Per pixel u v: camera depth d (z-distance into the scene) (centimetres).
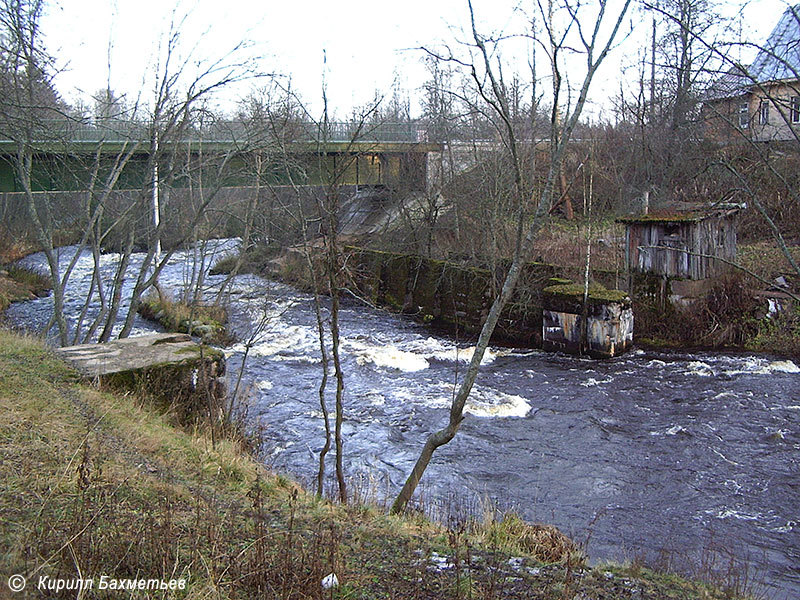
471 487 1202
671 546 984
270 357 2136
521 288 2372
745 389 1747
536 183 2436
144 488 662
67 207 2053
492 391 1789
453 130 3027
